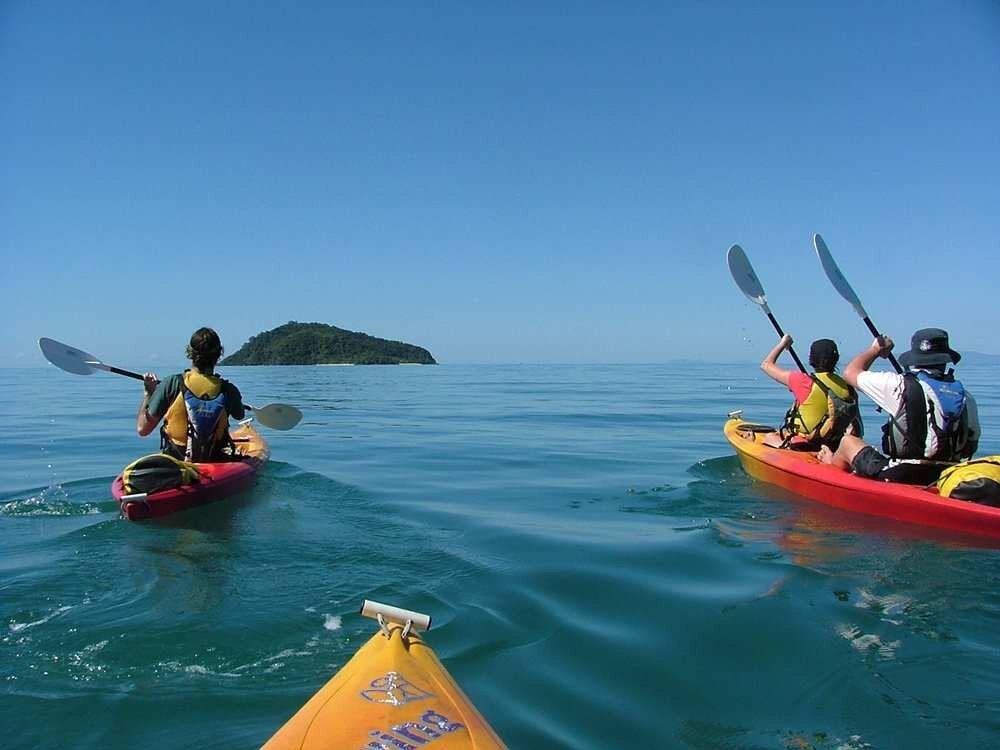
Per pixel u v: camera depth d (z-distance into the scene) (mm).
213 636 2875
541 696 2451
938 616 3113
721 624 3039
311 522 4645
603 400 16078
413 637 2369
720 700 2439
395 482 6238
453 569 3744
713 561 3904
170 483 4711
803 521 4730
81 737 2207
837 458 5363
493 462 7402
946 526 4391
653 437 9461
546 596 3365
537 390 20250
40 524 4566
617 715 2340
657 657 2744
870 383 4945
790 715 2348
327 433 10039
